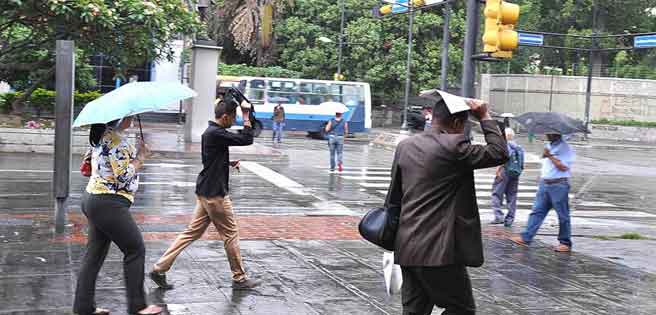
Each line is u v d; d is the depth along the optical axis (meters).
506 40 9.66
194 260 8.00
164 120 43.72
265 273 7.61
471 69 10.12
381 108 51.41
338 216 12.27
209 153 6.72
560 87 49.75
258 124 38.44
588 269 8.69
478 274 8.09
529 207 15.53
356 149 31.27
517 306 6.79
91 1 18.08
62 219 9.33
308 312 6.23
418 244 4.57
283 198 14.54
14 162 18.19
